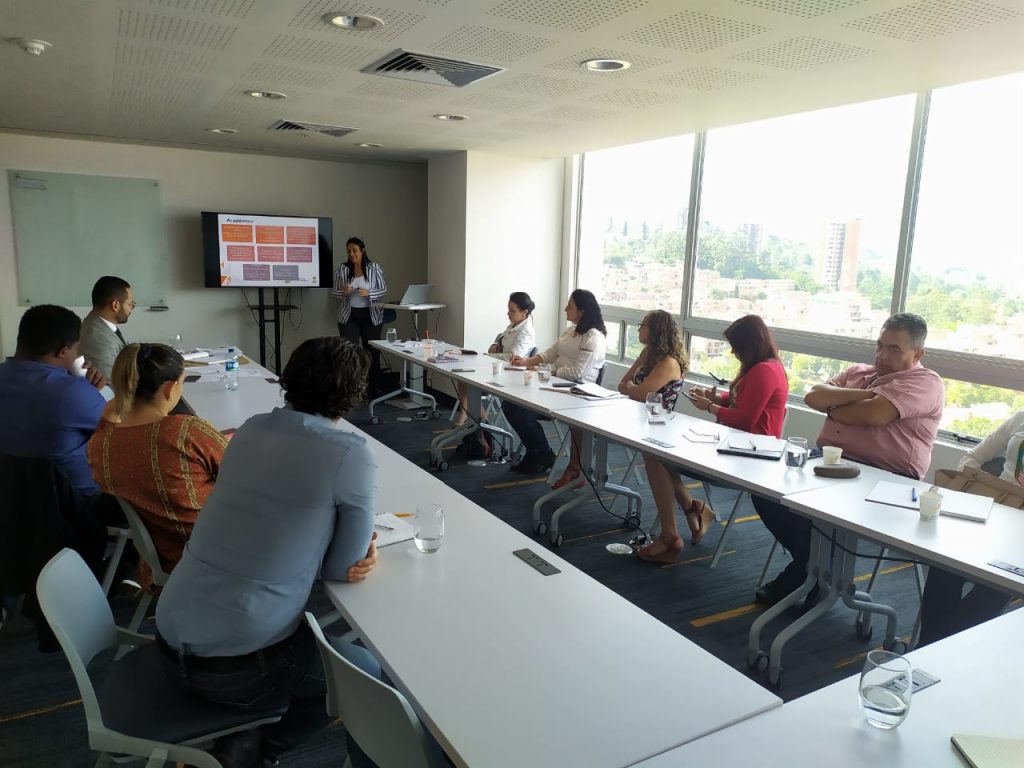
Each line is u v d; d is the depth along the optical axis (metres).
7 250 6.14
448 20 2.87
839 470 2.60
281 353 7.45
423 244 8.06
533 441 4.85
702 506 3.77
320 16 2.88
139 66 3.73
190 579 1.49
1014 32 2.84
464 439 5.24
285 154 7.13
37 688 2.38
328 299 7.62
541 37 3.06
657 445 3.01
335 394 1.57
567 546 3.72
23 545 2.29
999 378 3.76
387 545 1.87
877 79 3.65
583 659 1.36
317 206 7.43
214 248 6.75
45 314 2.55
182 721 1.50
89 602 1.59
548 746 1.11
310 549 1.50
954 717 1.21
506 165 6.77
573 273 7.18
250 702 1.51
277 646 1.52
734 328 3.45
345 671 1.21
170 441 1.99
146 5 2.79
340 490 1.51
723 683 1.30
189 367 4.57
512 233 6.91
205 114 5.09
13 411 2.48
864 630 2.85
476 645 1.40
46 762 2.03
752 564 3.55
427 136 5.78
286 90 4.24
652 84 3.84
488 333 6.96
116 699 1.56
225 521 1.49
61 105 4.84
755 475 2.61
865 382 3.05
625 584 3.30
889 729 1.17
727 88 3.90
